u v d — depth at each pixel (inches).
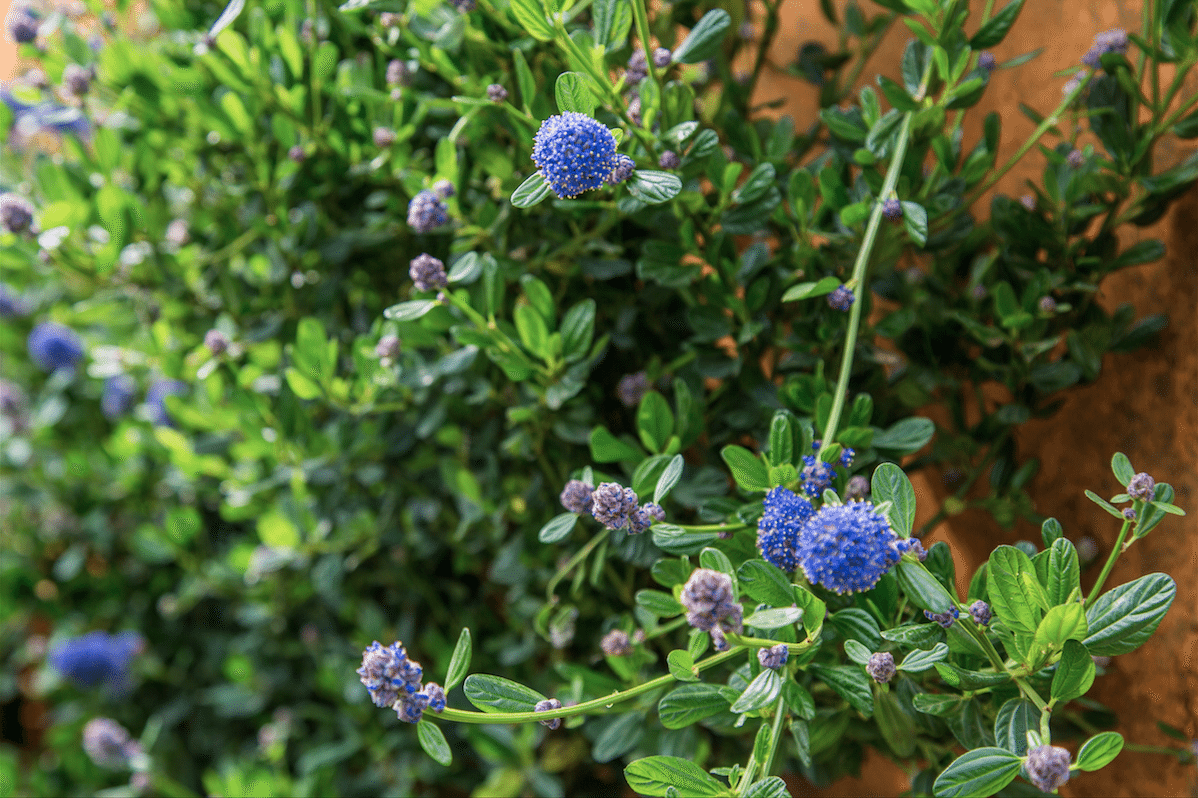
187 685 34.7
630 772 18.1
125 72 26.4
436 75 25.4
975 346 24.5
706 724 21.8
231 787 28.2
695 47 20.9
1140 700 21.8
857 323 20.9
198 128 27.4
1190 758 20.8
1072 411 23.3
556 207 22.5
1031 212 22.7
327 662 29.3
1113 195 22.6
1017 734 17.5
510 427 25.9
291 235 26.9
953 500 23.8
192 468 28.6
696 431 22.4
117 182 28.1
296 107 25.4
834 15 26.5
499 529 26.1
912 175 21.9
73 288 34.0
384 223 26.0
